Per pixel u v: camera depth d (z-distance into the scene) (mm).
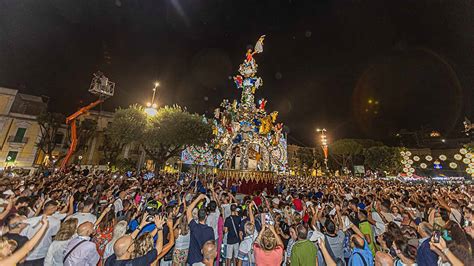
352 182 27406
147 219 3920
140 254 3178
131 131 21984
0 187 7156
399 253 3656
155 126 23641
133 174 22641
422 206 8750
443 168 41562
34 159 32844
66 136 36500
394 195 11266
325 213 6914
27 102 36000
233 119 20047
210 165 26344
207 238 4559
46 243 4188
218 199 8125
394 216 6906
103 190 9312
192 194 8641
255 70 21500
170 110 25375
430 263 3447
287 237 5957
